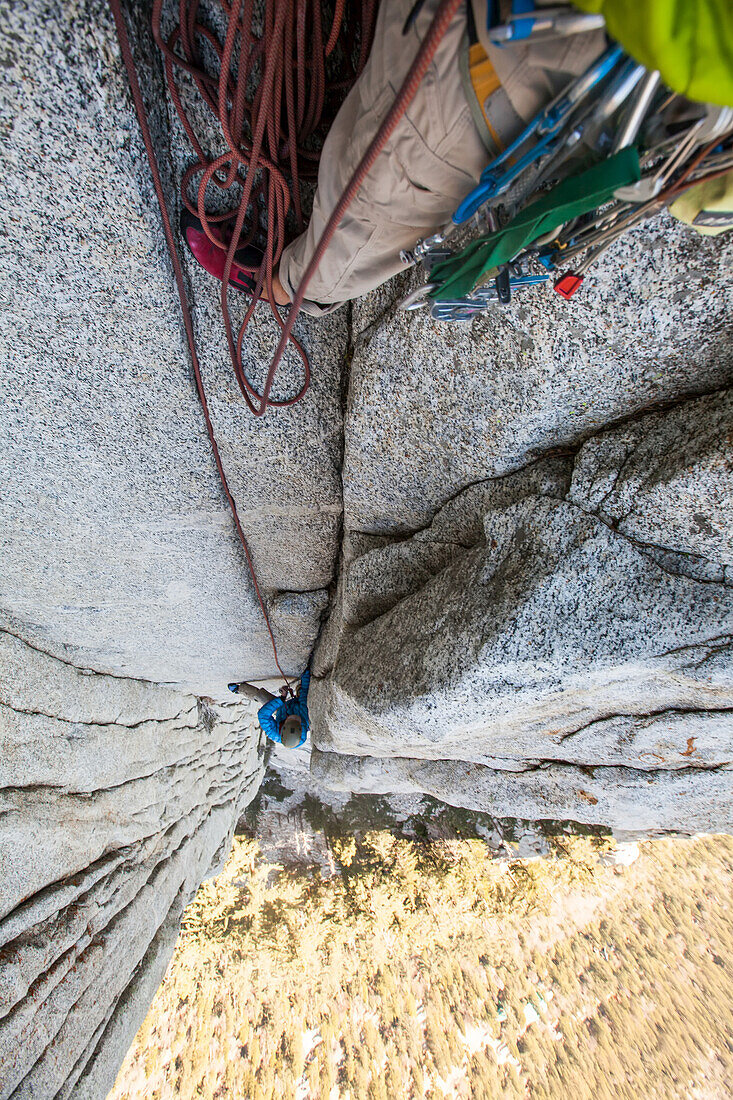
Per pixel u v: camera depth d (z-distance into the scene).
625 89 0.89
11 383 2.36
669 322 1.72
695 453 1.81
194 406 2.56
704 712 2.63
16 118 1.48
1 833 3.83
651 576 2.10
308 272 1.22
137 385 2.41
